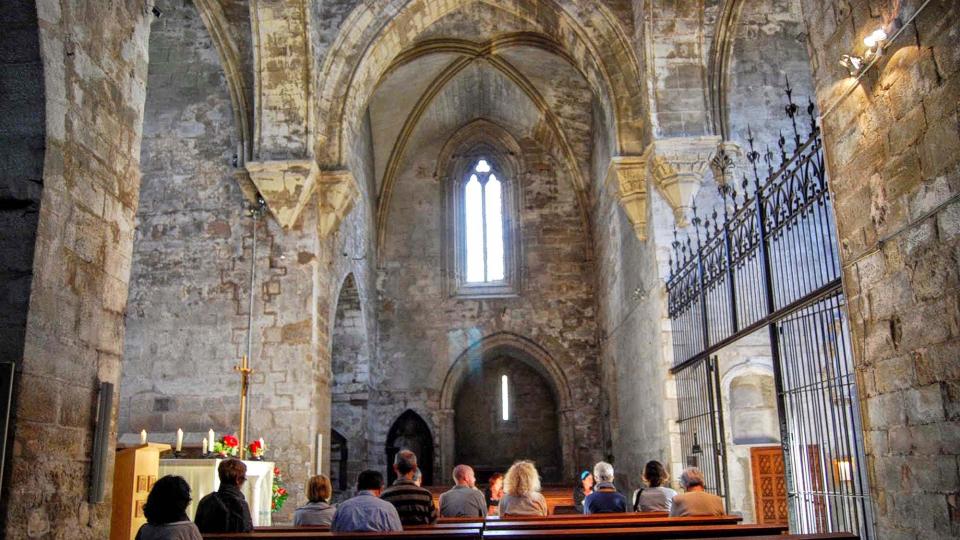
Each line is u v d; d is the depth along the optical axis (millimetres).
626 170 15773
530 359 24234
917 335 5816
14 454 5316
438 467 22828
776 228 8664
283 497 13664
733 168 15188
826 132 7180
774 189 8898
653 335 15023
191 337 15586
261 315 15523
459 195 24812
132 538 8109
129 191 7117
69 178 6117
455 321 23734
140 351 15594
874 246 6395
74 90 6234
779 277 13117
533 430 25062
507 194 24672
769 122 15711
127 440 15062
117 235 6855
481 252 24688
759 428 14961
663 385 14117
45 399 5680
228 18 15703
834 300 12320
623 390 18906
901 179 5996
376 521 6625
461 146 25078
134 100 7277
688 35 14930
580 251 24016
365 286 21781
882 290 6297
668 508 9547
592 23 16047
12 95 5836
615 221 19422
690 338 13391
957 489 5352
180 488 5328
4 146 5793
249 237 15930
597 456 22672
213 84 17000
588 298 23688
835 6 6996
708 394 11594
